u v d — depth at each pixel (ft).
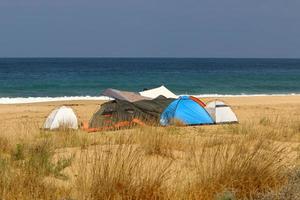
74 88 243.81
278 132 62.90
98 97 183.93
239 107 135.64
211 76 378.12
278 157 35.99
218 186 28.86
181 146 47.37
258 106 139.85
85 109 128.47
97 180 28.07
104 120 79.97
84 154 42.37
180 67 620.90
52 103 152.76
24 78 328.08
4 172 30.25
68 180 32.14
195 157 37.73
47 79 315.99
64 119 80.18
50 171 34.06
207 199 28.02
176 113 83.66
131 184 27.86
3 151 46.65
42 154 39.04
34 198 26.91
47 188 28.78
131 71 469.57
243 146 38.06
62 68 542.57
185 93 223.10
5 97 192.24
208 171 30.71
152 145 43.57
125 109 81.61
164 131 60.90
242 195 28.66
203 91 235.20
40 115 112.06
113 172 28.40
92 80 310.04
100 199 27.14
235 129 69.92
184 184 29.96
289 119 90.58
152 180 28.32
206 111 86.69
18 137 59.16
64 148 49.93
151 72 450.30
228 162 31.78
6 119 102.37
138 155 34.65
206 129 74.28
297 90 245.86
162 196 27.55
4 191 26.73
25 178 29.48
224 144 46.34
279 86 270.67
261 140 42.06
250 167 30.35
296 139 57.77
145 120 81.15
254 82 304.91
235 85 276.21
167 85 274.77
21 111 123.54
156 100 86.89
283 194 26.73
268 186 29.53
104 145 49.90
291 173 30.71
